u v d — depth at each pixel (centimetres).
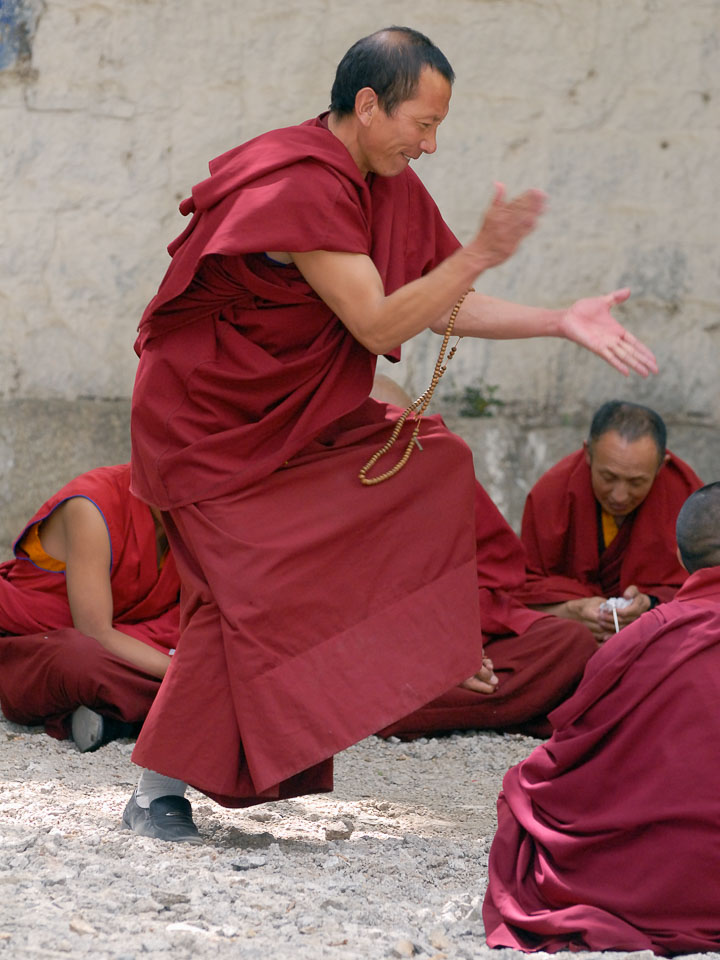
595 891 1052
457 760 1842
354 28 2802
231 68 2791
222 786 1230
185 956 966
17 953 942
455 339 2886
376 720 1240
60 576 1898
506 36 2841
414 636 1280
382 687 1252
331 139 1252
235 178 1233
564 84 2861
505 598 2028
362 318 1215
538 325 1345
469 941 1065
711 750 1043
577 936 1031
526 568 2227
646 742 1065
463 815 1544
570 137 2872
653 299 2914
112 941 985
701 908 1031
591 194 2889
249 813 1475
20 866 1156
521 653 1956
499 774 1769
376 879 1221
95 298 2797
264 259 1245
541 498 2231
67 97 2761
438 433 1338
